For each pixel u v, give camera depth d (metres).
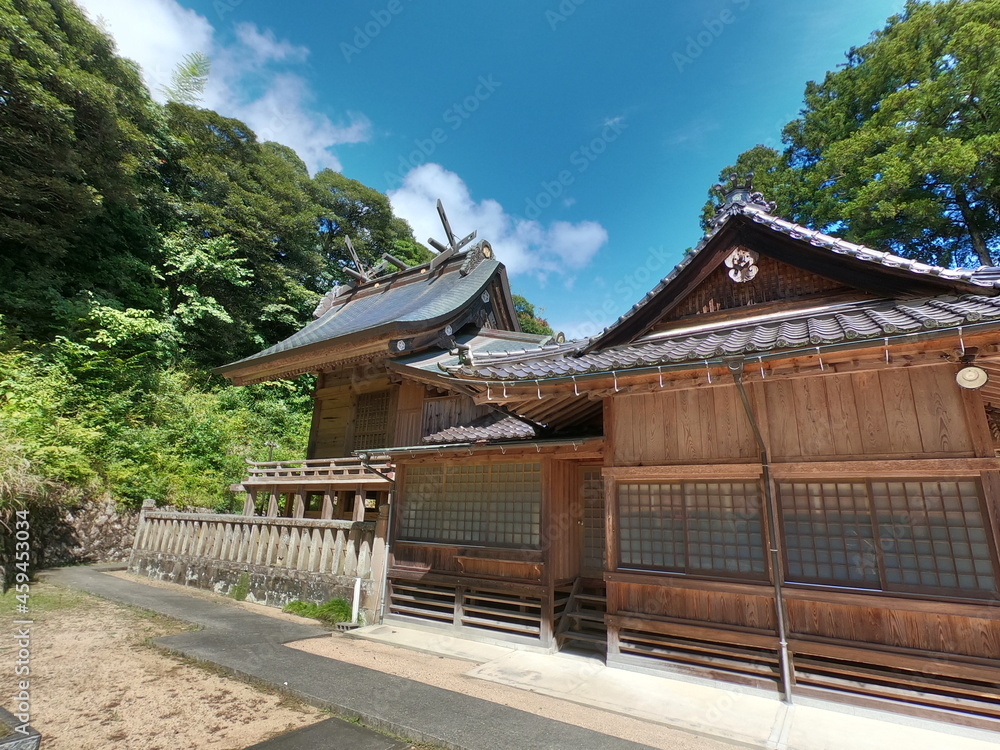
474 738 3.83
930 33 18.78
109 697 4.52
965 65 16.59
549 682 5.23
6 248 15.74
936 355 4.13
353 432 13.14
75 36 14.77
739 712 4.47
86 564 11.67
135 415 14.97
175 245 20.64
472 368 5.79
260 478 12.57
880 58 20.31
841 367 4.40
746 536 5.16
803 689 4.67
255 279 24.78
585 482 7.64
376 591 7.89
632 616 5.62
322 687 4.79
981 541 4.18
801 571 4.84
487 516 7.30
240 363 13.89
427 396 11.62
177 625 7.09
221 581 9.79
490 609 7.02
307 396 23.95
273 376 14.33
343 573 8.40
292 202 27.50
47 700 4.38
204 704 4.44
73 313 14.53
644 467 5.75
